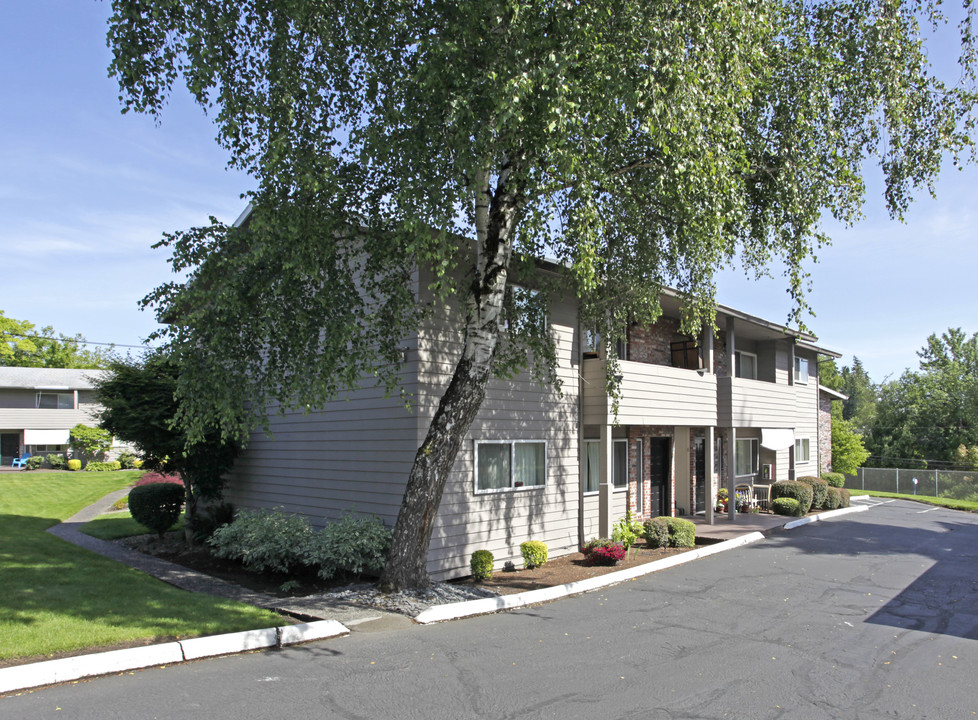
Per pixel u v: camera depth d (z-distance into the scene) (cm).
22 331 5316
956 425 3866
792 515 1962
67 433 3956
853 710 556
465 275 1114
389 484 1135
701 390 1691
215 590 1029
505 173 937
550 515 1338
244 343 855
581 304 1251
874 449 4066
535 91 782
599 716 527
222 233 836
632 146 959
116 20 740
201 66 750
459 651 693
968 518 2161
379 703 541
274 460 1423
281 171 769
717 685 606
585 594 1002
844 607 933
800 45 1018
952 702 579
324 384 886
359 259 1191
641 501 1731
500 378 1130
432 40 771
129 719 487
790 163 1048
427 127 781
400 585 926
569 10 770
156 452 1402
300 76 823
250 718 500
